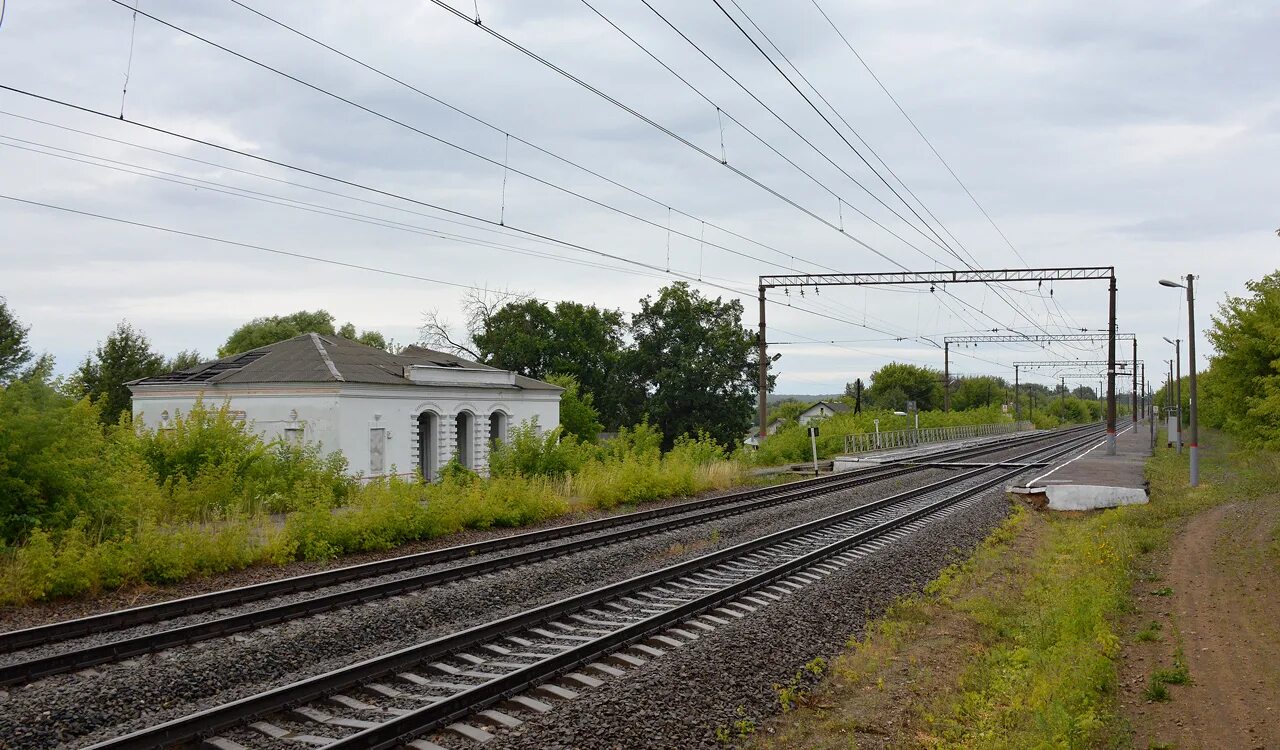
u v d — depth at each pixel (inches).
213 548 594.2
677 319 2576.3
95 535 585.3
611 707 349.1
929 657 470.3
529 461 1142.3
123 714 343.9
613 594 555.5
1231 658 465.1
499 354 2481.5
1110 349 1818.4
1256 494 1091.9
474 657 422.3
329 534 677.3
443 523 788.6
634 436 1465.3
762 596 569.0
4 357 1675.7
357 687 375.2
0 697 352.5
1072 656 451.5
